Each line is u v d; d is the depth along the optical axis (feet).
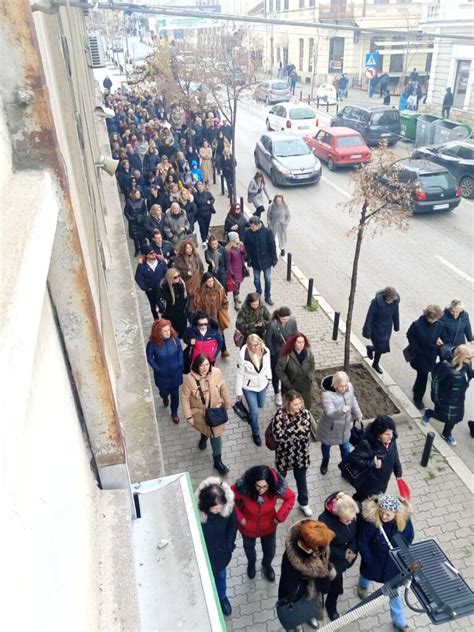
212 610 7.46
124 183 43.24
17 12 4.77
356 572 16.40
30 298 3.54
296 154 53.78
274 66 141.79
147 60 78.23
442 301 32.09
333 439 18.74
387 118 65.31
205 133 62.59
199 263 26.68
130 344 21.30
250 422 21.25
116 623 6.21
